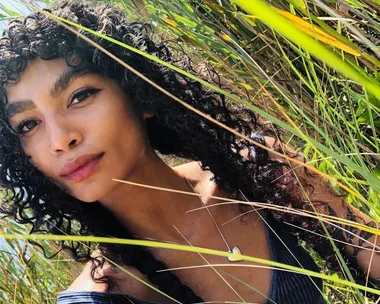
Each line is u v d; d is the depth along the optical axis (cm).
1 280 143
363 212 102
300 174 98
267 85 107
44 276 147
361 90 97
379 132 98
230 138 96
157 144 94
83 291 86
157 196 86
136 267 86
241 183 93
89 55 75
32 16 76
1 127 79
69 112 75
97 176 76
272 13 30
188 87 92
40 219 94
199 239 89
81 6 81
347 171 94
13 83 74
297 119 102
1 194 109
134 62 82
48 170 78
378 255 96
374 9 84
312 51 31
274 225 96
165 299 87
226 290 88
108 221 90
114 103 77
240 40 110
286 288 90
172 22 111
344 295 100
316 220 99
